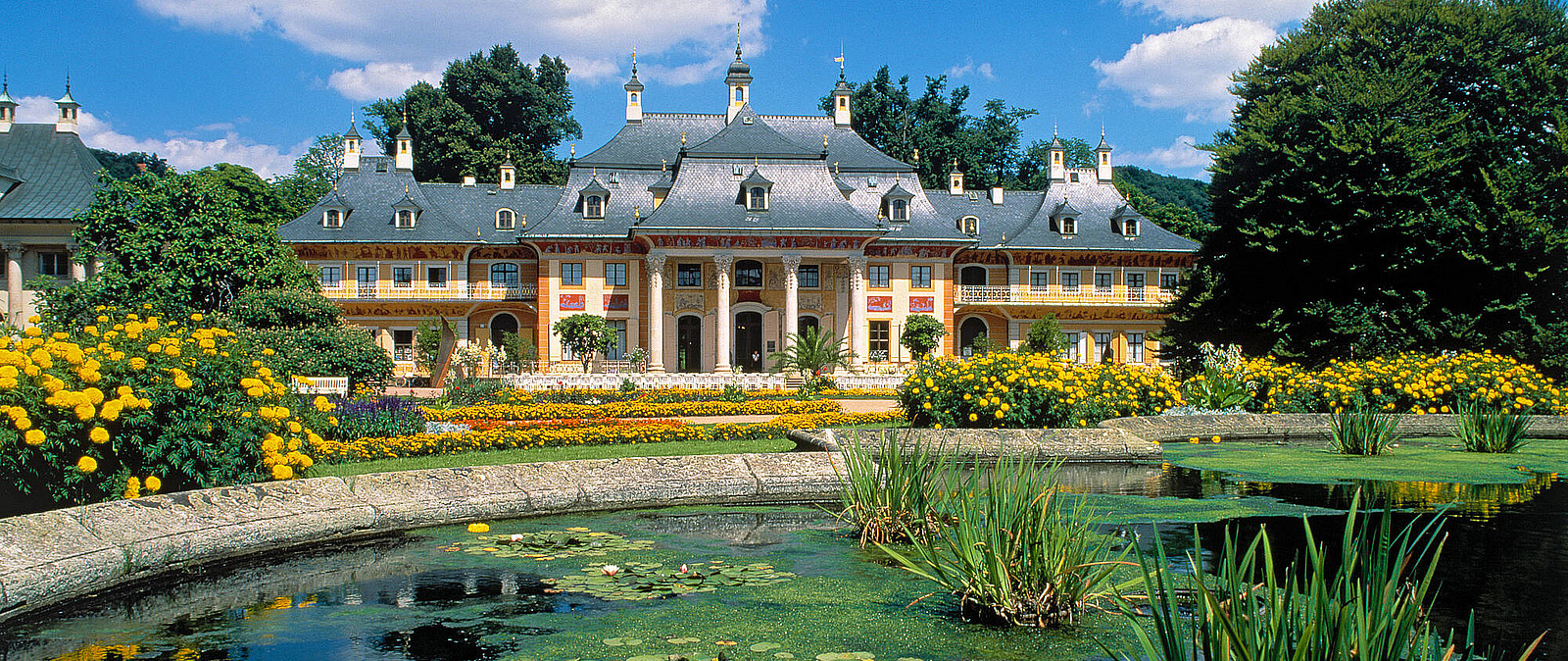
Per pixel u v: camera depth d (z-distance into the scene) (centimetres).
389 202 6103
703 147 5575
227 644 730
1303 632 534
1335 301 3647
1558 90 3662
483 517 1194
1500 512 1234
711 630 759
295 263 3803
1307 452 1905
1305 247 3684
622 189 5841
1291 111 3791
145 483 1070
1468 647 544
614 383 4519
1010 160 8969
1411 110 3659
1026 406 1961
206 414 1112
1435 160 3488
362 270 5934
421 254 5962
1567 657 683
